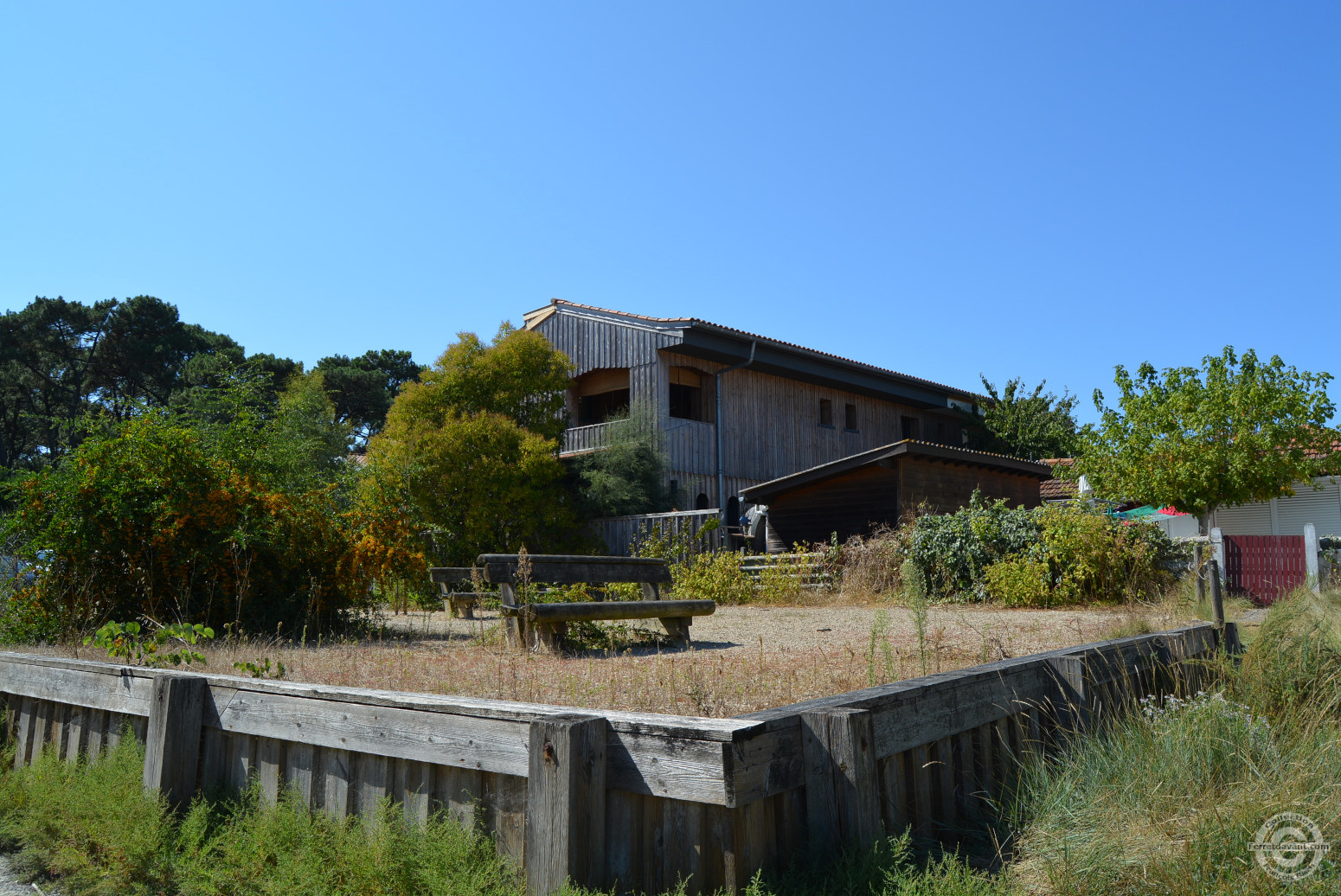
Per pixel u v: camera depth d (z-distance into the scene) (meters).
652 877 2.89
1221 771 3.84
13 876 3.96
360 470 11.60
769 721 2.91
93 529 8.45
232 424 10.45
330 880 3.28
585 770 2.85
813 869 2.92
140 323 37.16
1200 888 2.93
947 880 2.93
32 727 5.13
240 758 4.06
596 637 8.41
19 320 35.88
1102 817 3.45
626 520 21.08
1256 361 17.11
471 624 10.48
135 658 5.94
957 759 3.87
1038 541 13.88
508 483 20.66
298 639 8.98
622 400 25.33
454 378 23.00
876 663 6.38
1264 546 14.25
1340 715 4.86
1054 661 4.70
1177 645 6.07
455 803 3.28
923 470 18.86
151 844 3.73
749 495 20.08
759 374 25.16
